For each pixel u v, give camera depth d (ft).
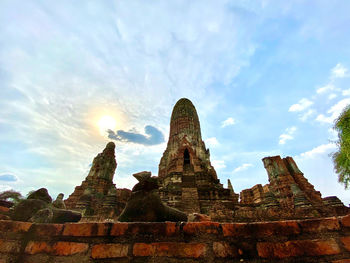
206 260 5.98
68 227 7.18
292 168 60.49
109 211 48.03
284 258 5.78
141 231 6.88
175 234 6.70
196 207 47.80
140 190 11.26
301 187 55.16
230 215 39.06
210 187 57.47
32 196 14.35
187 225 6.92
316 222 6.48
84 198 51.90
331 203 44.19
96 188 64.08
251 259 5.93
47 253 6.68
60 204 25.30
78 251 6.53
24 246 6.96
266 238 6.32
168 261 6.08
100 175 68.13
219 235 6.61
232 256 6.04
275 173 59.77
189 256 6.11
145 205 10.55
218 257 6.04
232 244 6.33
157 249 6.37
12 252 6.84
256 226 6.65
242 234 6.55
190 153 78.64
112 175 73.05
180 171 68.69
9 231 7.38
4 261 6.62
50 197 15.15
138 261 6.16
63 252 6.59
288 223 6.54
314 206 43.27
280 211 38.68
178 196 52.54
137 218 10.25
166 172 80.28
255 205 49.70
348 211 40.65
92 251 6.46
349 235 6.06
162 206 10.87
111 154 76.59
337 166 40.96
